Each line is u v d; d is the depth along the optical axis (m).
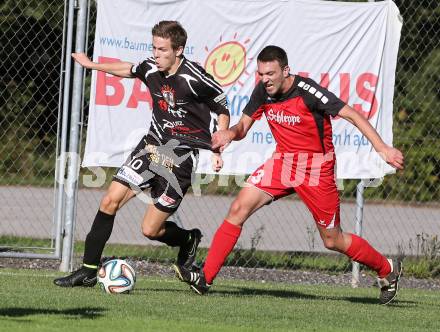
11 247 25.55
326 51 25.88
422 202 45.28
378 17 26.00
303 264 29.00
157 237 21.25
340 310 19.11
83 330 14.45
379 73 26.05
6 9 39.69
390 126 26.22
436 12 39.81
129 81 24.98
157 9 25.08
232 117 25.69
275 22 25.69
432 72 41.59
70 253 24.81
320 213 19.52
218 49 25.52
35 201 44.00
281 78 18.72
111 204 20.44
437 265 28.81
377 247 35.44
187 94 19.91
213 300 19.59
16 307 16.72
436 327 17.30
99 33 24.75
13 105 41.75
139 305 17.94
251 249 29.39
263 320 16.83
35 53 40.12
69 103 27.66
